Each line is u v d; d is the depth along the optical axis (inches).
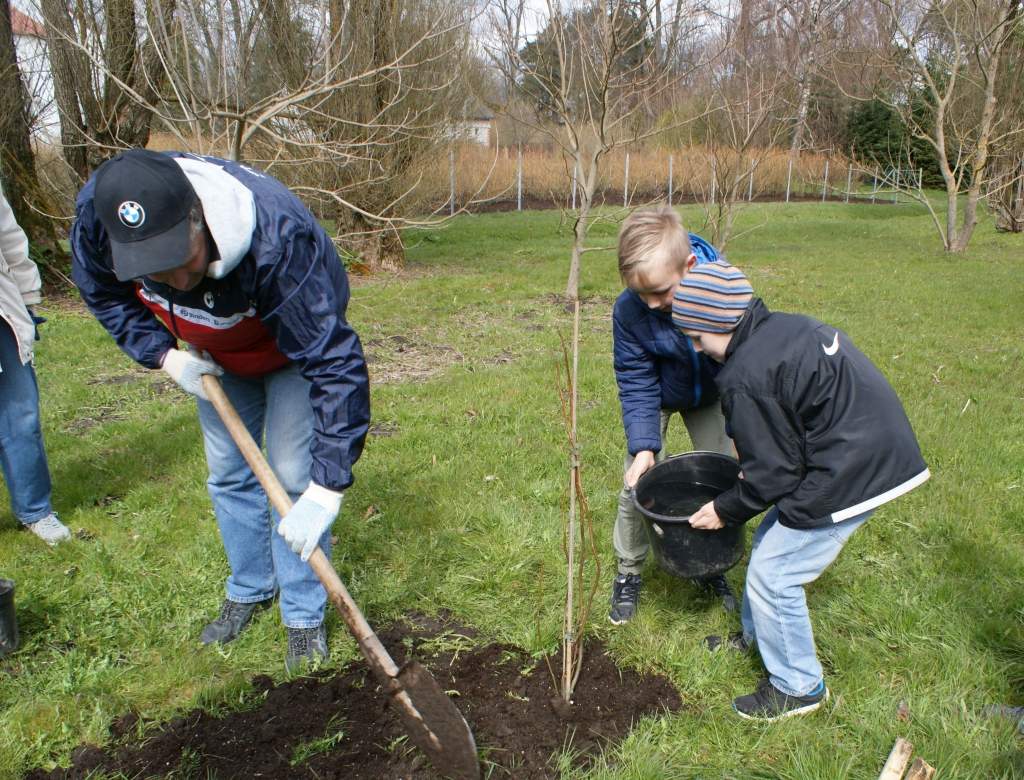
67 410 220.1
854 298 397.4
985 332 323.6
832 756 95.2
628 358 115.4
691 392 115.9
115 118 374.6
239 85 253.0
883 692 106.5
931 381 253.6
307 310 87.9
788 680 101.3
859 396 88.8
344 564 137.9
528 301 389.7
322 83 268.7
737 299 90.1
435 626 123.9
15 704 106.1
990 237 668.1
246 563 120.2
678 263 99.3
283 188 93.0
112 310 102.4
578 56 200.1
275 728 102.3
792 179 1123.9
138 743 101.0
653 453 116.6
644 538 121.3
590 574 135.7
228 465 112.9
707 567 106.3
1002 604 124.6
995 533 147.9
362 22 417.7
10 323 135.0
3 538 147.3
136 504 161.8
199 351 102.0
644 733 100.7
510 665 114.5
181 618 125.3
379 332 320.8
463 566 138.8
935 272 481.4
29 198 385.1
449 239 670.5
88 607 126.8
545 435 200.5
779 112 455.2
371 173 461.1
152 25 270.5
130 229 75.2
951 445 190.7
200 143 231.1
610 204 860.6
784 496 92.7
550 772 95.7
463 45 367.9
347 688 109.5
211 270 83.8
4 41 363.6
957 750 94.7
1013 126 631.2
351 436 92.4
